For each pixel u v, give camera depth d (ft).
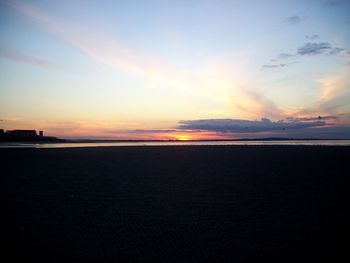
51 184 60.75
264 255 28.17
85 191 54.65
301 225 36.22
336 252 28.73
